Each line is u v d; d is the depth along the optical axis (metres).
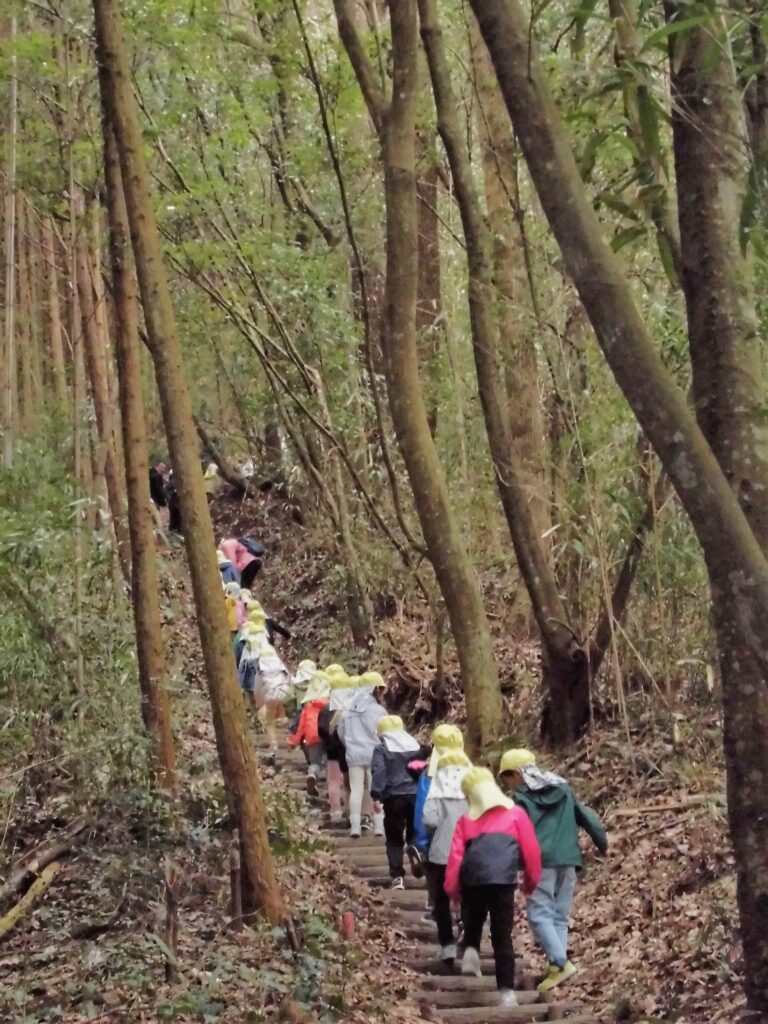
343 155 16.27
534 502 12.66
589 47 8.64
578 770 10.76
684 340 9.43
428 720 14.39
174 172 13.84
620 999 6.96
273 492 24.08
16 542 8.32
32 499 9.64
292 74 13.94
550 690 11.59
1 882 7.93
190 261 14.48
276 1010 6.19
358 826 10.59
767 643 4.28
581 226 4.43
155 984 6.34
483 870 7.10
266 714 13.38
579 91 6.54
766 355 6.14
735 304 5.00
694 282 5.07
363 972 7.41
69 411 13.63
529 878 7.20
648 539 10.38
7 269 11.52
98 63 7.62
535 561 11.38
